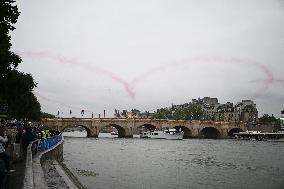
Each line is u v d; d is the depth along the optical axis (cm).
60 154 5125
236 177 4653
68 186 2075
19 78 6059
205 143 14000
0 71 3972
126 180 4112
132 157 7400
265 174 4997
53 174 2536
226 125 19075
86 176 4100
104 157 7212
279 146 12519
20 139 3114
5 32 3344
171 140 16150
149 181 4138
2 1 3172
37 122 13525
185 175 4772
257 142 15412
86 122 15362
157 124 17225
